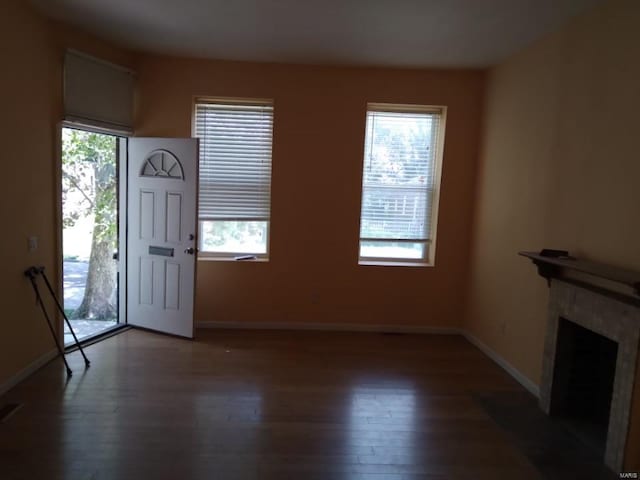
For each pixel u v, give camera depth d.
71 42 3.58
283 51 3.96
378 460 2.42
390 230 4.68
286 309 4.64
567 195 2.99
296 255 4.58
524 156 3.57
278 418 2.82
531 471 2.37
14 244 3.07
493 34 3.33
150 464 2.30
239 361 3.75
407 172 4.61
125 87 4.14
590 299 2.59
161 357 3.77
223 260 4.53
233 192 4.52
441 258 4.63
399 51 3.83
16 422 2.64
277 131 4.41
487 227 4.20
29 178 3.22
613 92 2.58
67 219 5.55
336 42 3.66
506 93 3.90
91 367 3.50
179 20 3.31
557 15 2.92
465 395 3.27
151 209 4.28
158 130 4.32
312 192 4.50
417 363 3.87
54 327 3.60
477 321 4.38
